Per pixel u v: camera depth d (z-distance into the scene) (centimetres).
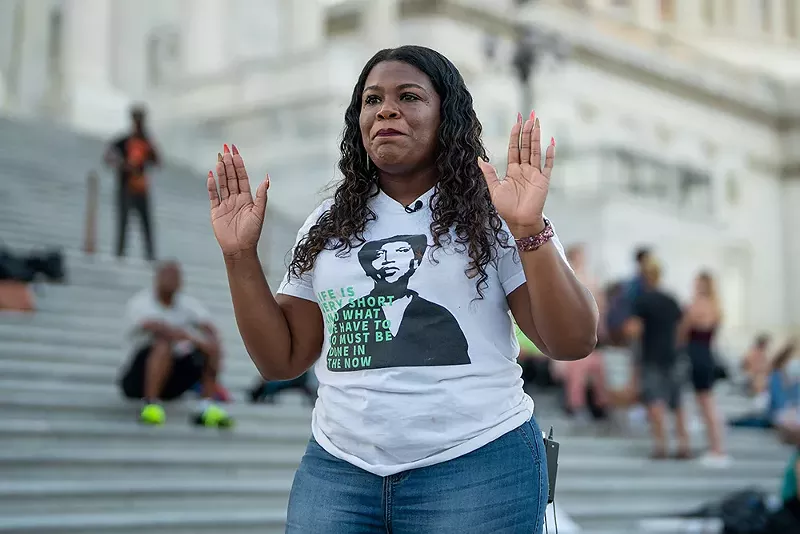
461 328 323
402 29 3491
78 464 895
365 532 322
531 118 323
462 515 314
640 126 4241
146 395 1054
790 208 4866
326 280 335
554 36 2466
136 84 4156
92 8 3669
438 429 319
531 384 1468
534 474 325
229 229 350
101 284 1527
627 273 3039
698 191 3612
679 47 4991
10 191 1888
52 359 1176
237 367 1363
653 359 1318
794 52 5828
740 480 1329
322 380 338
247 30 4097
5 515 805
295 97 3297
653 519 1117
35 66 3881
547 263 316
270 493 947
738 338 3725
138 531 816
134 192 1694
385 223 338
